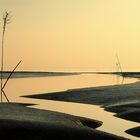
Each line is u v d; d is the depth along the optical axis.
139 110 39.66
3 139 23.81
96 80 130.38
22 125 26.11
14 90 76.81
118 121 34.75
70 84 102.06
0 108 36.72
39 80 130.88
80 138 25.80
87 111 41.81
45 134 25.39
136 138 27.86
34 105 47.84
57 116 33.38
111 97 55.41
